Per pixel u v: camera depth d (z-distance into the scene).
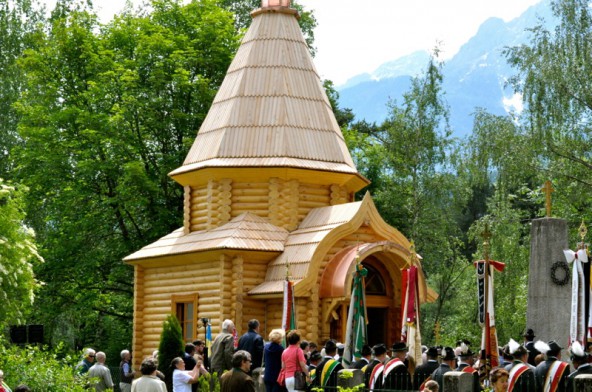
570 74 40.00
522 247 41.19
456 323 51.78
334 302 33.03
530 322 27.83
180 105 48.69
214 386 24.30
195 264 36.47
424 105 52.84
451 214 54.28
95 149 47.62
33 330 28.00
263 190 36.78
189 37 50.47
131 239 48.44
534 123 40.66
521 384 18.00
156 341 37.97
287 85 38.22
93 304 50.88
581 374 17.03
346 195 38.22
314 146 37.31
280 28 39.69
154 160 48.97
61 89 50.00
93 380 25.62
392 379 20.33
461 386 18.81
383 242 33.66
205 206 37.72
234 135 37.34
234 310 34.53
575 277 24.06
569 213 40.94
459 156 48.81
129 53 50.06
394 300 35.03
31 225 52.62
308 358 24.73
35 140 48.41
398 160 53.25
